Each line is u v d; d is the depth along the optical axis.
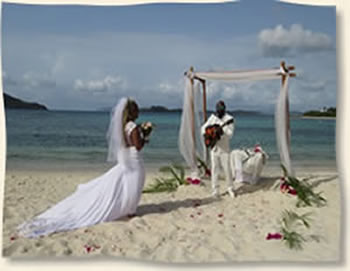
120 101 5.09
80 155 14.85
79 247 4.29
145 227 4.89
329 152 15.59
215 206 6.04
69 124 25.42
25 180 8.05
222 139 6.50
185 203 6.17
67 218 4.86
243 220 5.36
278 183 7.09
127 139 5.07
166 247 4.39
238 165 7.36
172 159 14.23
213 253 4.30
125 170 5.05
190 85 7.50
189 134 7.51
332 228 5.10
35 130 22.19
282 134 6.58
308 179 7.37
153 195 6.67
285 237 4.67
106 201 4.97
